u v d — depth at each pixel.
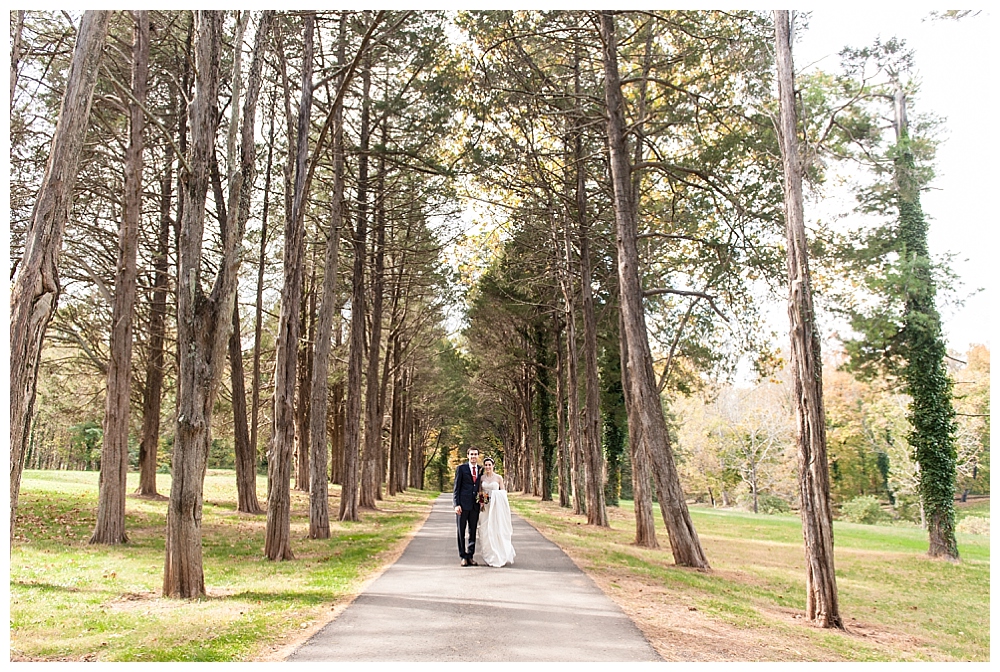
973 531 34.50
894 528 33.53
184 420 8.72
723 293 17.81
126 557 12.34
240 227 9.55
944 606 13.80
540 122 20.30
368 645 5.89
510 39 16.56
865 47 16.31
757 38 14.77
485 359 40.12
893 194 20.81
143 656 5.49
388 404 44.28
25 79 15.70
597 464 22.73
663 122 17.94
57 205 7.04
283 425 13.02
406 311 32.69
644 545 17.59
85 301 21.17
